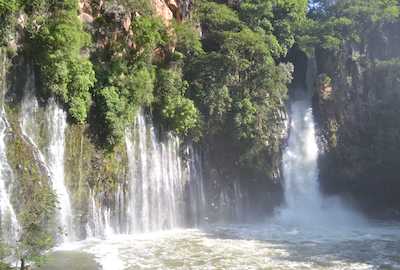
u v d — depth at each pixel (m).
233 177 45.81
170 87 41.00
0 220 25.97
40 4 31.78
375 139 54.88
